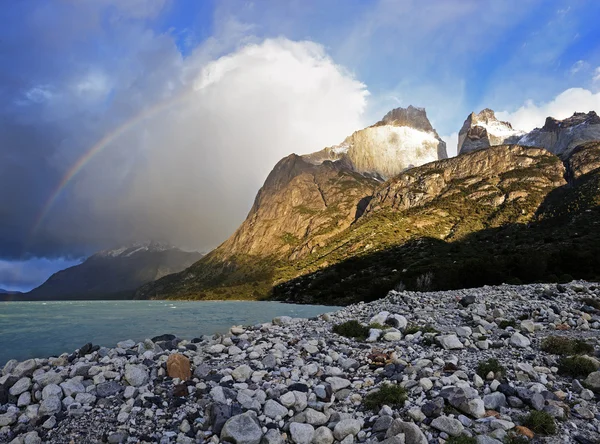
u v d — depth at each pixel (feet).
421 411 28.68
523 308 69.00
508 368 37.78
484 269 188.75
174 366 37.35
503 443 24.70
